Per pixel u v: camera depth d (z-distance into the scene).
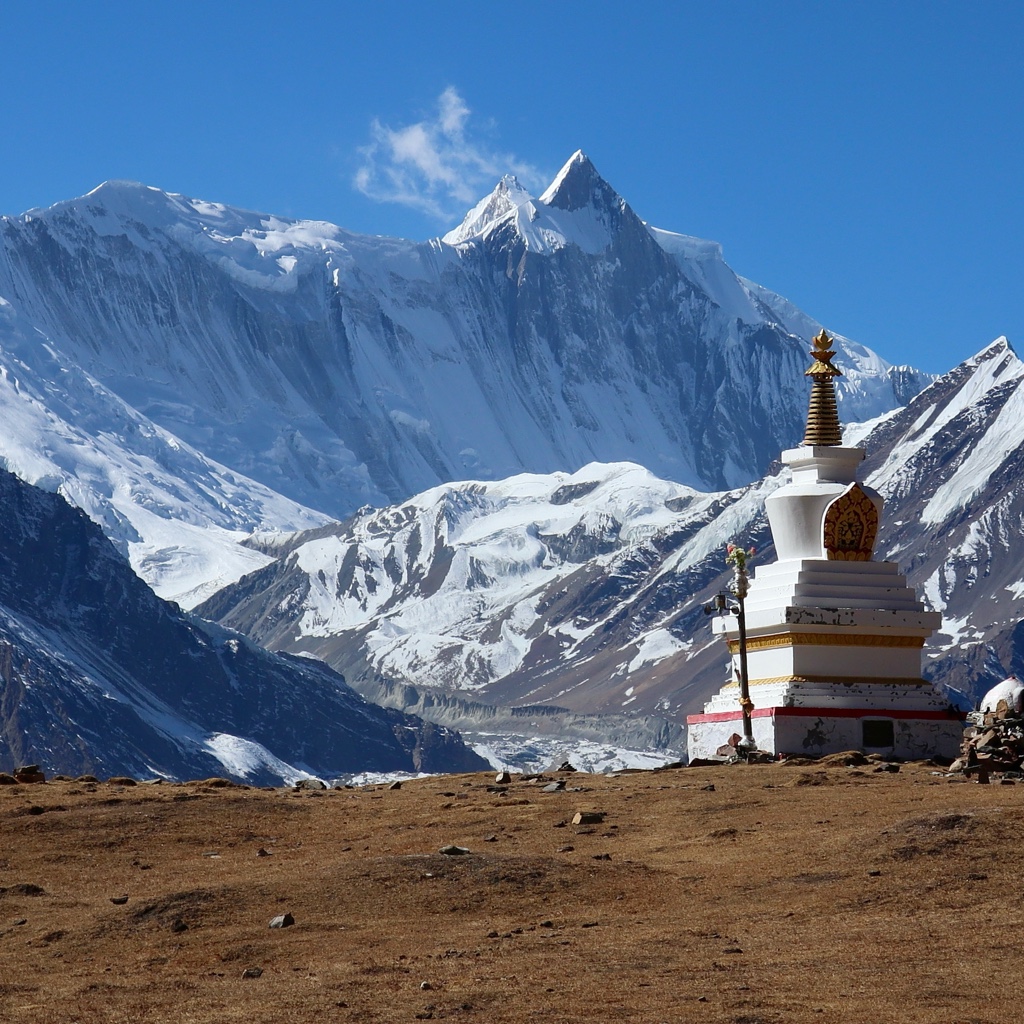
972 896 40.47
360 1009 33.41
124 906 44.59
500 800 59.78
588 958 37.00
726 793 57.66
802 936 38.16
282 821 58.00
